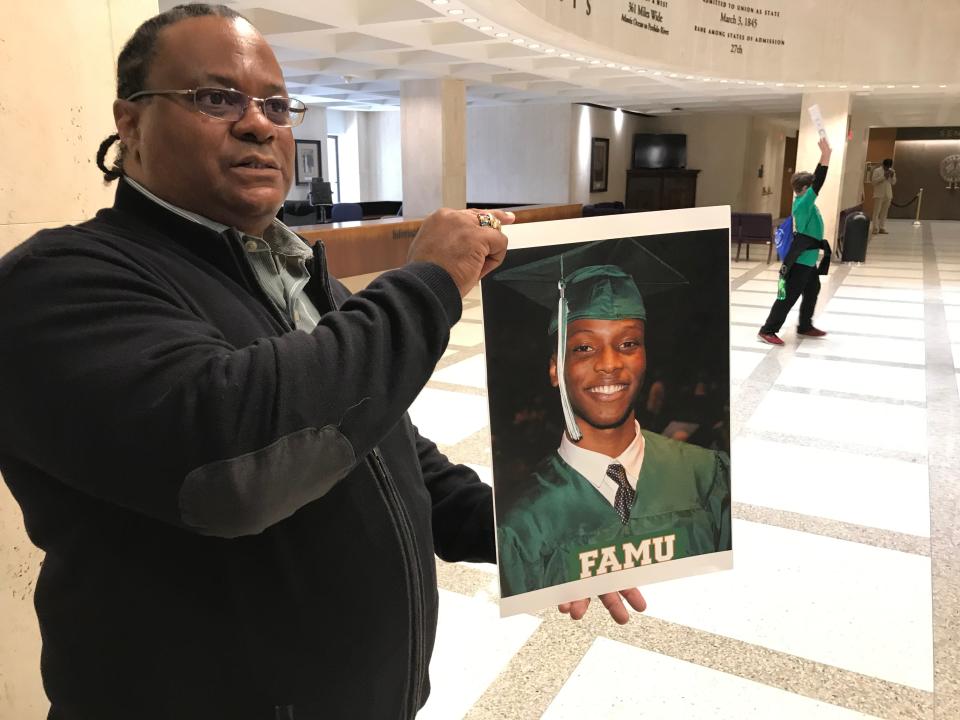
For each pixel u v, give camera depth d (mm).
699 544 1073
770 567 2801
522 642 2361
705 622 2463
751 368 5645
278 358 719
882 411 4641
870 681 2160
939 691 2113
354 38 8219
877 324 7266
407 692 1026
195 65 888
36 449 730
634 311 1005
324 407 728
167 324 748
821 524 3146
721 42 8961
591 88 12125
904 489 3494
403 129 11594
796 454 3941
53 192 1631
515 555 1003
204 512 697
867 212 23828
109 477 704
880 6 9422
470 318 7652
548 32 6668
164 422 682
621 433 1021
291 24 7016
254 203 930
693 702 2080
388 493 988
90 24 1683
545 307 972
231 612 865
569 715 2031
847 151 18141
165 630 854
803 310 6703
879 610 2518
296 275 1071
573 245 974
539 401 987
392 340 787
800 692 2115
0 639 1646
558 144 16516
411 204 11742
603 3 7227
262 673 890
